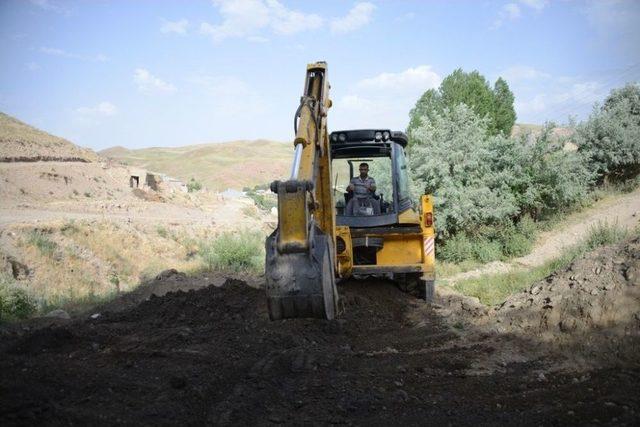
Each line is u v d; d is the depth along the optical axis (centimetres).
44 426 404
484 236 1772
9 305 1108
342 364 619
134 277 1831
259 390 521
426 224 1016
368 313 895
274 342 696
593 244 1380
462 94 2902
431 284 1016
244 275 1623
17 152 3684
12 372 527
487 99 2956
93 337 724
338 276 980
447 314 899
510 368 606
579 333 668
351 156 1071
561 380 555
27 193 2980
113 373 556
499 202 1759
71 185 3400
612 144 2002
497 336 718
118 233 2056
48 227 1800
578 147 2083
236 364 603
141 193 3912
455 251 1705
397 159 1065
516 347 672
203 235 2492
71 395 486
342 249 979
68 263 1652
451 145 1798
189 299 943
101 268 1758
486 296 1150
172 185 4506
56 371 542
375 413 482
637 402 461
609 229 1431
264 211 4947
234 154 16475
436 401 508
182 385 522
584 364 596
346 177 1076
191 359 619
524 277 1290
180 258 2178
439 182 1791
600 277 739
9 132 4066
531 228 1764
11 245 1565
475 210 1728
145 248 2089
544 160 1836
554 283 798
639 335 621
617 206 1814
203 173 13800
